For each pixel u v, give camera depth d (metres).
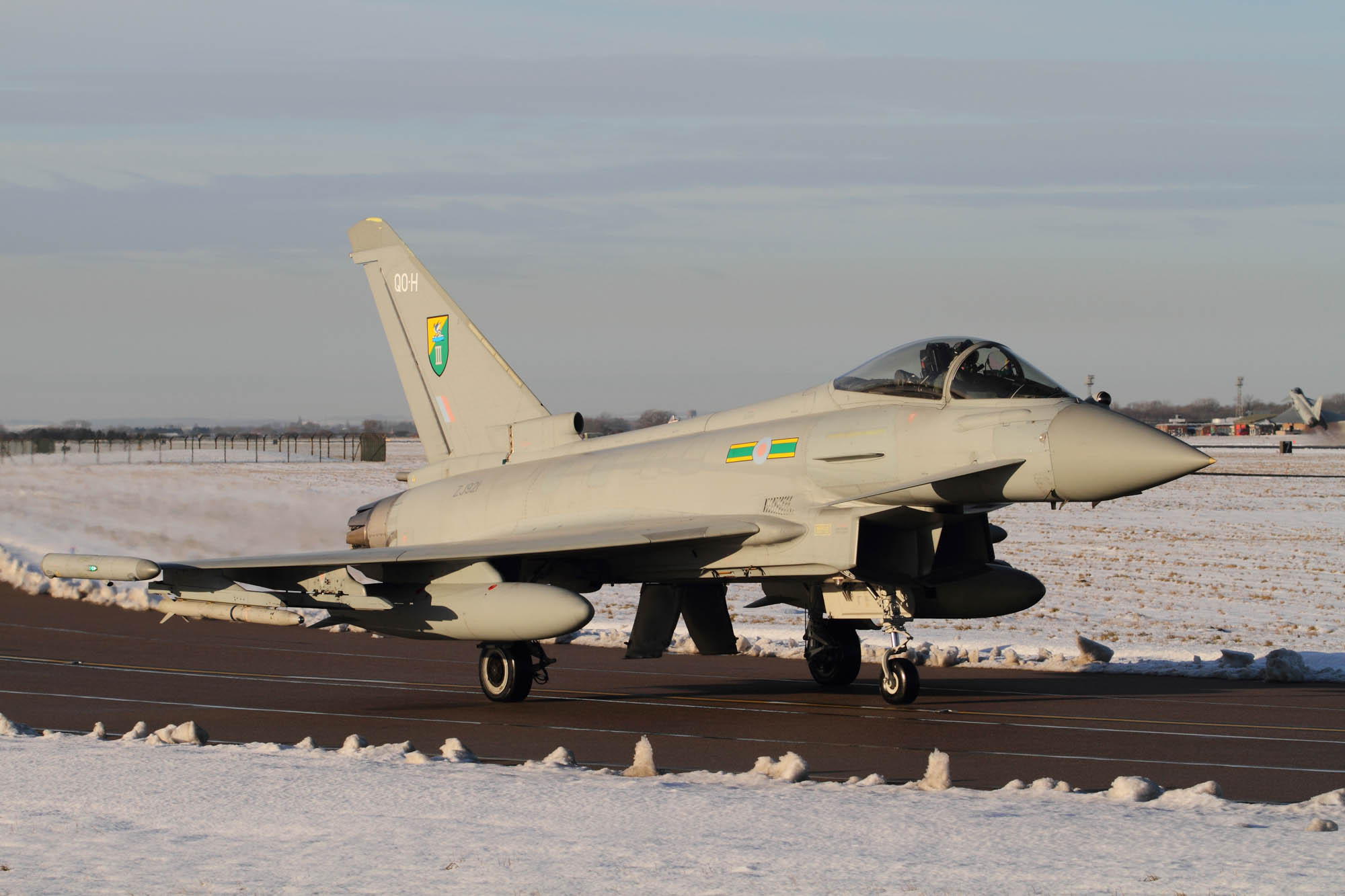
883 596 24.28
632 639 27.16
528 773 15.43
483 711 23.14
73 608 42.16
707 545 25.30
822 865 11.08
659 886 10.48
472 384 32.50
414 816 12.99
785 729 20.70
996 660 30.25
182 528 70.44
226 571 24.67
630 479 27.38
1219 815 13.09
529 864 11.14
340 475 123.19
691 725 21.23
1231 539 71.06
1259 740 19.50
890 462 23.55
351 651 33.12
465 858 11.36
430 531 30.89
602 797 13.86
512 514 29.16
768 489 25.05
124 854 11.62
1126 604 43.06
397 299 33.91
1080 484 21.70
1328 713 22.33
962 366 23.91
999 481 22.52
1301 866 11.01
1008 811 13.27
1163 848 11.68
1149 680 27.12
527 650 24.62
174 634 36.31
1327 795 13.83
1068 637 35.06
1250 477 136.00
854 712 22.72
